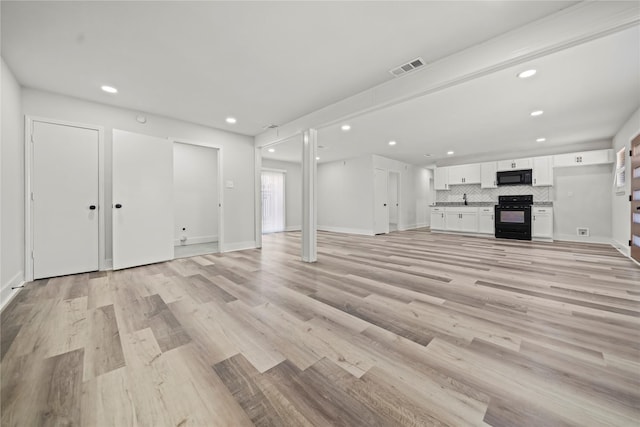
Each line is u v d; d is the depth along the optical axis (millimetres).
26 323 1854
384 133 4883
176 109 3658
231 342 1594
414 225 9086
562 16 1798
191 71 2639
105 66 2537
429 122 4219
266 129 4672
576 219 5598
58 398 1134
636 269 3223
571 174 5641
